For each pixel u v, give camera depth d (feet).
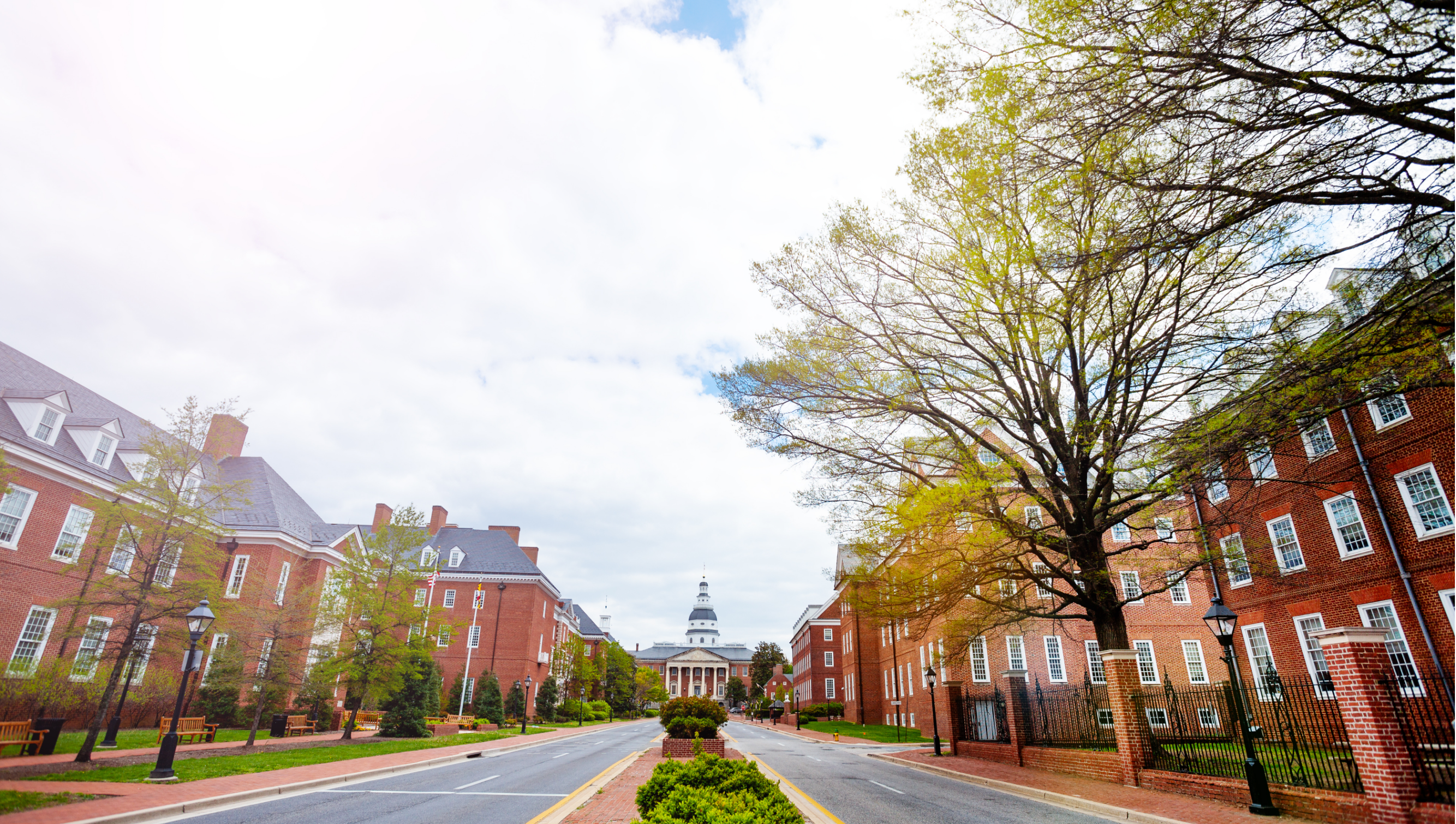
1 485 60.59
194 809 36.65
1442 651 56.08
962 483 47.57
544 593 194.29
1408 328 30.17
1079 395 48.73
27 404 79.56
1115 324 44.50
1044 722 67.67
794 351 50.62
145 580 63.77
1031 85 28.14
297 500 130.21
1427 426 57.93
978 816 40.01
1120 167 28.63
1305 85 24.95
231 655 84.69
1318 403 34.06
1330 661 35.88
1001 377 50.16
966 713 83.92
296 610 89.66
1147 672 100.58
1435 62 24.97
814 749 103.50
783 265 49.19
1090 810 42.16
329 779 49.55
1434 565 56.95
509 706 164.96
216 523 70.54
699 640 562.66
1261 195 26.73
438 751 78.59
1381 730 32.94
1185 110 26.58
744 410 51.57
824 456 53.72
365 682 92.32
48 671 60.34
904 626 65.82
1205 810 39.55
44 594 79.30
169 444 66.80
